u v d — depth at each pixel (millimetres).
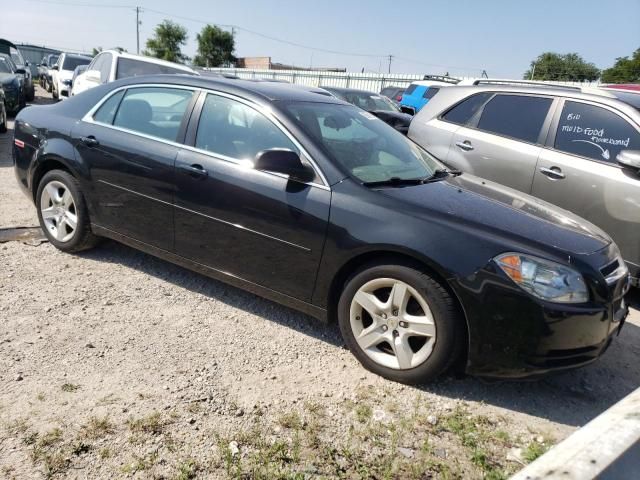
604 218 4617
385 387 3045
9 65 14398
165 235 3879
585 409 3025
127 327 3459
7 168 7672
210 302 3918
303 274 3285
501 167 5266
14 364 2938
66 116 4473
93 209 4250
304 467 2359
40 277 4043
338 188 3189
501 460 2518
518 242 2875
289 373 3117
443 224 2934
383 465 2412
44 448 2352
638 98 5125
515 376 2854
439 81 15602
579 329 2789
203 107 3801
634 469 1821
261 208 3365
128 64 9250
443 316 2869
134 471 2268
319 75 30453
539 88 5324
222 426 2598
